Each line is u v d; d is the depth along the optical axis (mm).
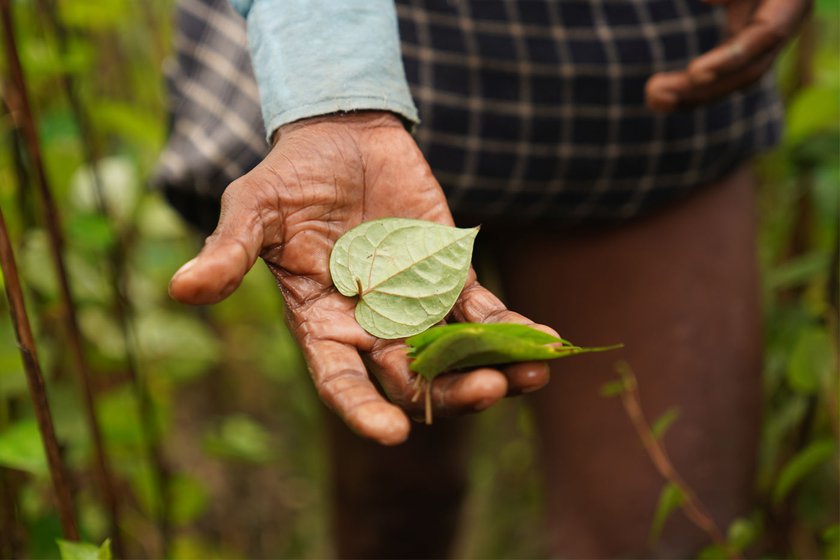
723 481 1219
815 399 1315
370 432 824
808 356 1262
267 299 1924
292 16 931
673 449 1206
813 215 1400
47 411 1009
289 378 2066
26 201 1220
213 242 841
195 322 1672
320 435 1946
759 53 1014
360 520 1441
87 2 1292
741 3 1042
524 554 1873
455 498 1456
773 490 1358
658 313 1209
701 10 1162
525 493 1985
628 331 1217
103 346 1397
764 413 1338
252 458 1408
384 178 934
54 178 1395
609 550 1237
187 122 1150
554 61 1121
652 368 1213
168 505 1317
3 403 1228
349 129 927
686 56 1156
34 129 1116
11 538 1137
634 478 1219
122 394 1401
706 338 1211
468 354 852
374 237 919
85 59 1226
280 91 923
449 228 923
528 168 1136
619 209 1181
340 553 1488
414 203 938
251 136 1094
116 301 1261
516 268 1252
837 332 1314
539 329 875
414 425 1363
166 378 1498
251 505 1946
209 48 1150
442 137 1104
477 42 1103
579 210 1174
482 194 1137
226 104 1117
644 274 1208
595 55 1131
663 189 1180
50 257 1160
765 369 1354
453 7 1100
